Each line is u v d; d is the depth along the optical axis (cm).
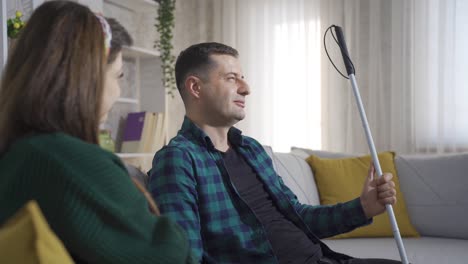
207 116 151
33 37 69
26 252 44
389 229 228
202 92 151
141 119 315
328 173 241
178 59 160
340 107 344
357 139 337
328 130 347
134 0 317
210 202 133
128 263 62
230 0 389
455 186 229
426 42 312
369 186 147
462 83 301
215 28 397
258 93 379
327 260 153
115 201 62
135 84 344
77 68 69
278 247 144
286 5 369
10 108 67
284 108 368
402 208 232
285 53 370
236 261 133
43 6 72
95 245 59
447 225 227
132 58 341
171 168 129
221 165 142
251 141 162
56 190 59
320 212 157
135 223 64
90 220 59
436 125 312
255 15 381
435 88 312
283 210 154
